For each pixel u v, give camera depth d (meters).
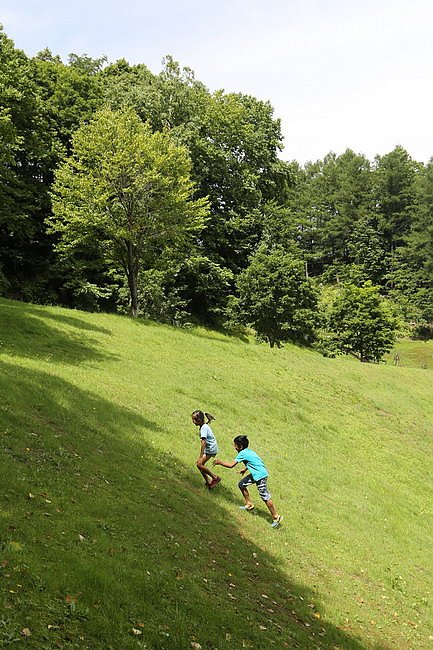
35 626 5.46
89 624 5.87
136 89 42.50
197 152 43.38
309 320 41.25
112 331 26.41
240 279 42.22
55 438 11.67
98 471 10.95
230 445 17.19
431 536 16.25
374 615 10.34
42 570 6.47
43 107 39.53
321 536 13.29
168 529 9.62
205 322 47.16
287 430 21.39
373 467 21.05
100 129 30.91
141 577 7.31
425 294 76.75
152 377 21.33
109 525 8.64
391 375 35.81
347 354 48.25
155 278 39.53
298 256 50.12
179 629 6.57
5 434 10.78
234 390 23.77
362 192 91.25
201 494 12.63
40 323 23.00
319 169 108.44
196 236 44.12
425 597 12.18
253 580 9.39
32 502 8.27
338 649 8.40
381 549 13.91
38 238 41.78
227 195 47.84
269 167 50.28
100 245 32.56
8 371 15.20
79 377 17.69
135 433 14.58
